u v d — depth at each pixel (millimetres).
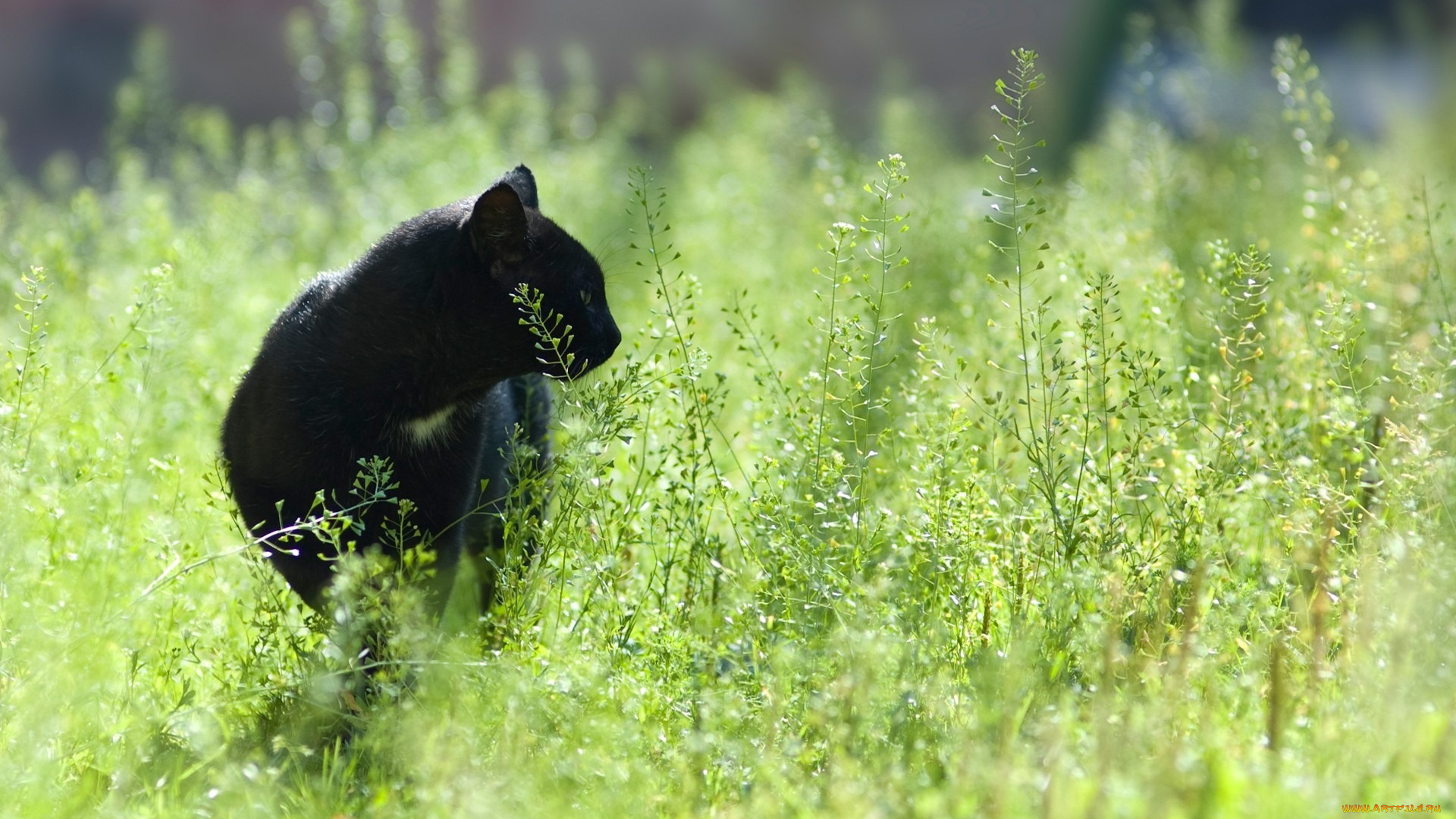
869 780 6230
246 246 17141
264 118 39406
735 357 13828
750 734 7172
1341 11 39656
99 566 8062
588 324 9469
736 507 9992
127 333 10203
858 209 14992
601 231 18906
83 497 8406
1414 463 8344
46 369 8781
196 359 12594
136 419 10391
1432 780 5910
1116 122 20516
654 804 6523
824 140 16156
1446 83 29031
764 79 45500
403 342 8781
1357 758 6121
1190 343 10906
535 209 10195
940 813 5781
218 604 9023
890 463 9891
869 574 8422
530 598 8391
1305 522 8406
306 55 23203
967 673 7457
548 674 7477
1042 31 44812
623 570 8703
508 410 10352
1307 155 12742
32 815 6195
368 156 20922
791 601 8055
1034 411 11055
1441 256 12773
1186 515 8617
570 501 8539
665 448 8969
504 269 9008
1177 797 5641
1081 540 8305
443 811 6164
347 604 7285
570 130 25578
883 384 11336
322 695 7238
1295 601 8023
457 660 7426
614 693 7359
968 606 8305
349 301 8781
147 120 23625
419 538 8844
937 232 15977
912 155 22656
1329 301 9477
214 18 39281
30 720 6609
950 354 11859
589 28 43781
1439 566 7348
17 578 7547
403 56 22422
